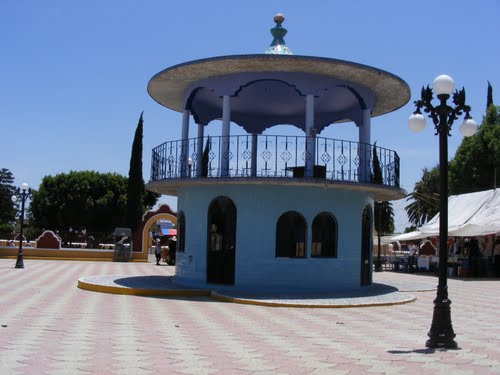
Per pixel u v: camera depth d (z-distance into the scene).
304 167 18.25
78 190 58.00
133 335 10.50
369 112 19.70
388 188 18.89
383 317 13.48
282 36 20.47
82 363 8.16
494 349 9.54
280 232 17.98
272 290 17.69
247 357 8.70
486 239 34.38
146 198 59.44
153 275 24.94
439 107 10.15
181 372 7.71
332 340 10.27
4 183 82.44
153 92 21.16
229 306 15.05
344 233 18.64
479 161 42.88
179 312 13.76
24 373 7.54
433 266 35.91
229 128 18.64
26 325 11.43
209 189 18.66
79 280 20.00
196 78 19.31
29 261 37.44
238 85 18.52
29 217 68.88
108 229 59.44
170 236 55.97
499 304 16.98
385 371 7.85
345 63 17.48
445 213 9.95
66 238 60.91
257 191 18.02
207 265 18.58
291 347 9.55
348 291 18.33
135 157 44.50
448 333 9.63
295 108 22.86
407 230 74.62
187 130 20.27
